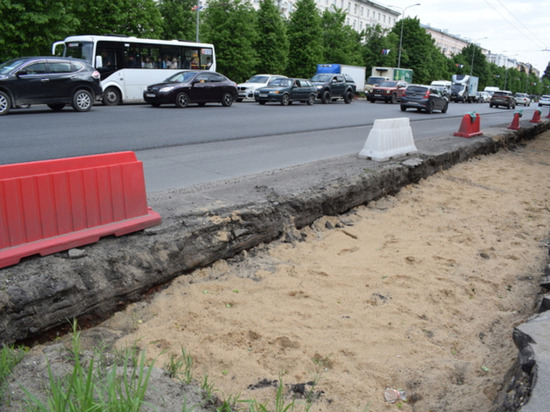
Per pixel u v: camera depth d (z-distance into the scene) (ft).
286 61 122.62
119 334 11.01
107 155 12.85
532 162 38.50
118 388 7.59
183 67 75.10
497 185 29.07
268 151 32.48
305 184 20.77
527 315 13.12
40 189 11.35
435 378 9.87
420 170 27.84
